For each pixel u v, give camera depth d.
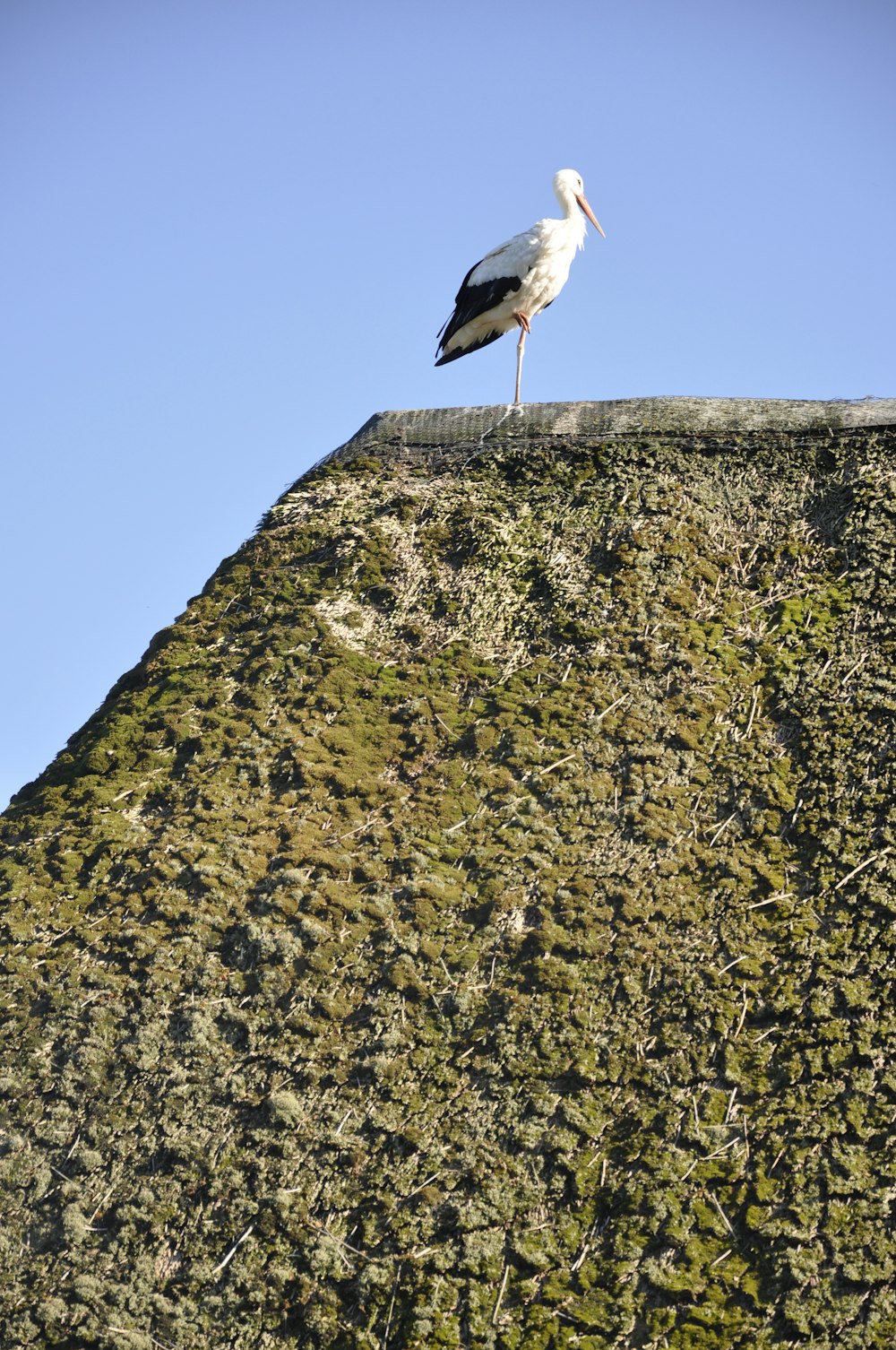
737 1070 11.59
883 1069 11.38
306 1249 11.10
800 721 14.73
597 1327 10.27
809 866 13.17
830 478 17.72
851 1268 10.23
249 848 14.42
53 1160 12.14
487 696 15.89
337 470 20.06
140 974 13.34
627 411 19.62
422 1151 11.52
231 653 17.23
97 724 17.08
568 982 12.42
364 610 17.50
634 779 14.33
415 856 13.92
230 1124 12.05
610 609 16.48
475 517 18.22
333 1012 12.63
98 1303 11.12
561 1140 11.34
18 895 14.39
